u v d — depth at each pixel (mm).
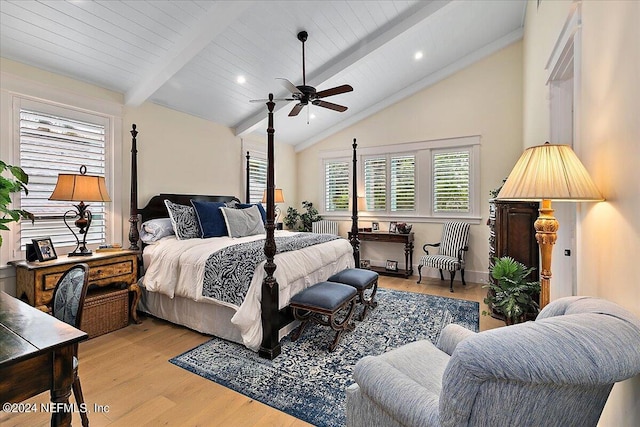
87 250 2961
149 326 3088
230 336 2748
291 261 2803
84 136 3244
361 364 1277
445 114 5086
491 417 816
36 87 2881
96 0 2459
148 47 3035
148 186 3838
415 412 1030
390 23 3689
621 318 883
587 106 1569
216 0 2730
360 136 5840
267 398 1953
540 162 1539
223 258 2740
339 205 6137
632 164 1094
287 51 3668
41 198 2918
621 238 1182
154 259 3129
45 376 1070
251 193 5387
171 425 1719
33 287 2469
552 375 722
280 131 5777
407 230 5242
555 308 1137
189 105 4195
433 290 4457
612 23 1271
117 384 2092
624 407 1110
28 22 2490
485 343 807
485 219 4840
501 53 4664
